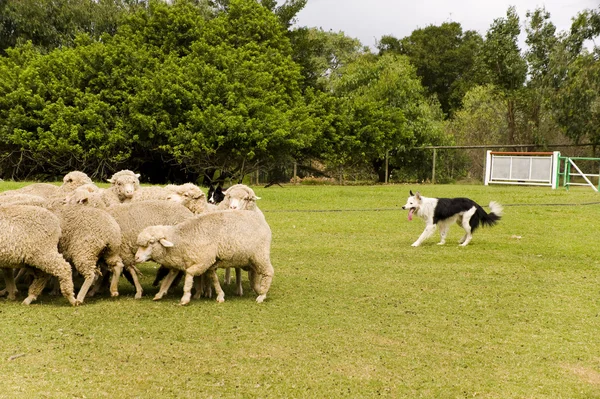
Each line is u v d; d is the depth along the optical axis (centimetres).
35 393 485
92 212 757
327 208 1934
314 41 4162
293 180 3784
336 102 3612
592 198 2270
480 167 4194
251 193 909
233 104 2908
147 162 3347
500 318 744
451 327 702
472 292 866
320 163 4228
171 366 559
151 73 2923
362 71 4222
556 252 1190
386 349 623
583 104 3328
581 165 4031
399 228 1519
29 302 743
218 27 3341
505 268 1040
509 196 2348
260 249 780
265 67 3247
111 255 775
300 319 714
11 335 615
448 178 4019
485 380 556
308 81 4100
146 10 3925
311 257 1112
